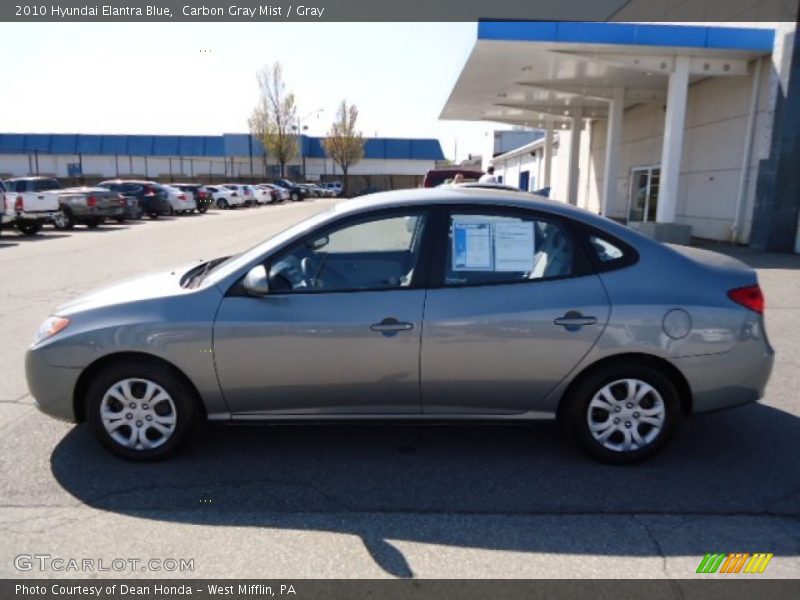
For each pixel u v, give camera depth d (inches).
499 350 127.9
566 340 127.6
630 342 127.7
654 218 765.3
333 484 127.5
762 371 132.6
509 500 121.0
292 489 125.3
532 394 131.9
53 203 714.2
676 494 123.0
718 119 583.2
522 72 630.5
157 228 810.2
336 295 129.6
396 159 2581.2
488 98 816.3
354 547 105.6
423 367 128.7
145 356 131.6
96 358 130.4
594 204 1010.7
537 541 107.2
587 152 1050.1
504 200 136.0
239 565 100.7
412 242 137.6
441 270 131.2
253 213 1246.3
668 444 143.2
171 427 134.7
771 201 484.4
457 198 136.6
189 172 2236.7
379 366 128.6
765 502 120.0
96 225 832.3
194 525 112.2
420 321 127.0
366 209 135.7
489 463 136.8
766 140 490.3
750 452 141.6
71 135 2186.3
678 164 536.4
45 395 133.4
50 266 436.8
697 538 108.0
